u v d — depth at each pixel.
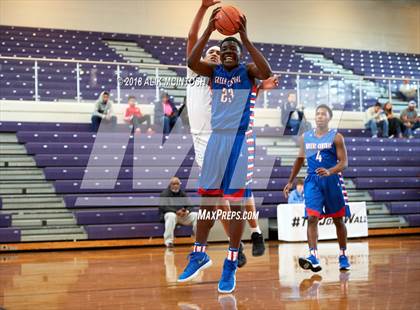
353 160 11.30
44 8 14.79
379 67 16.88
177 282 4.44
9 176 9.37
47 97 11.46
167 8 15.75
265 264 5.67
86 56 14.09
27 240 8.62
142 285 4.30
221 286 3.80
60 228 8.81
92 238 8.71
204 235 3.98
